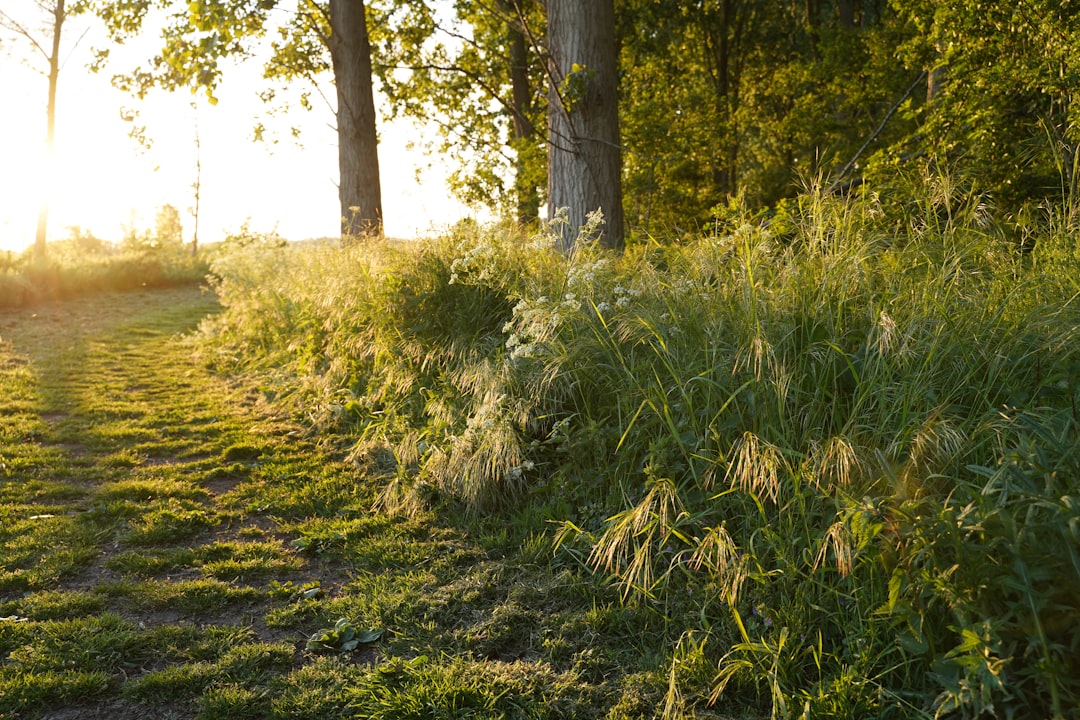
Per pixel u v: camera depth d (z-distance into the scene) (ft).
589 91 26.71
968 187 17.20
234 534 15.55
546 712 9.12
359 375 23.80
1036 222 15.10
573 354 15.58
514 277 19.90
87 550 14.15
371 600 12.16
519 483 15.39
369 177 42.11
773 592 10.32
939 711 7.75
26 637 10.92
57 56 69.67
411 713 9.06
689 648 10.09
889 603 8.50
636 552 11.09
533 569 12.94
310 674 10.11
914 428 10.45
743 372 12.96
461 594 12.20
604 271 17.48
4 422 23.76
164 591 12.60
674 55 72.33
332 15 42.16
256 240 43.39
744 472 10.66
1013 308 11.96
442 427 17.49
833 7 78.84
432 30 56.90
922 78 32.71
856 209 14.97
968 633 7.61
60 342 41.37
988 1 25.11
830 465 10.40
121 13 41.81
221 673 10.12
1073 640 7.56
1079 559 7.60
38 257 65.21
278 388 27.63
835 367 12.14
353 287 24.54
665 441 13.12
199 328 45.83
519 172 58.59
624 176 56.59
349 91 41.83
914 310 11.85
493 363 17.54
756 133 78.95
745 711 9.03
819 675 9.18
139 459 20.59
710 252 15.40
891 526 8.86
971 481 9.88
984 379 11.17
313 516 16.40
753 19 76.23
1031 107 23.98
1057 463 8.55
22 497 17.15
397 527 15.15
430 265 21.36
